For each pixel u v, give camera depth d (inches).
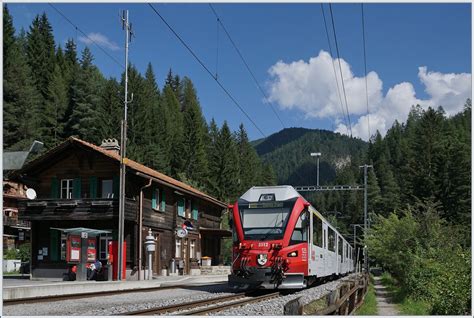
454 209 2496.3
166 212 1391.5
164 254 1369.3
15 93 2367.1
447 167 2593.5
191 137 3171.8
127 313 449.1
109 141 1389.0
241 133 4052.7
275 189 766.5
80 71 3196.4
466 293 523.2
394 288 1163.3
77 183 1250.6
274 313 499.5
